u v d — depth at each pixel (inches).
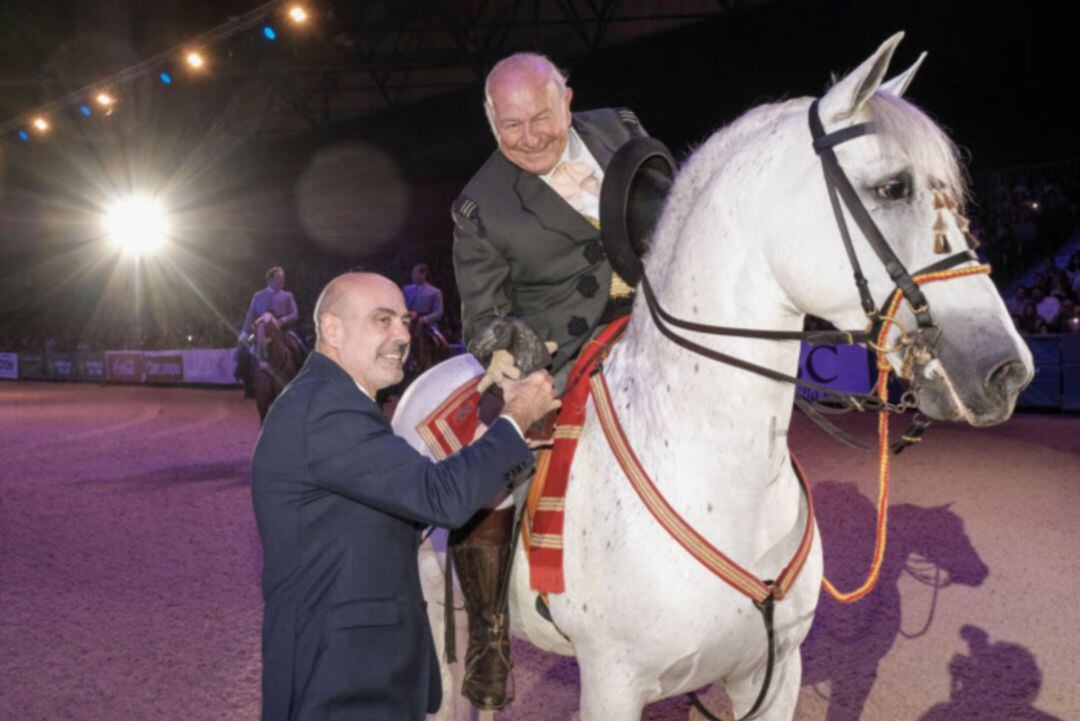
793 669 90.5
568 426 90.3
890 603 181.5
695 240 82.2
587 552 85.8
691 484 82.5
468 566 92.2
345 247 1055.0
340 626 76.2
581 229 97.3
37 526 285.3
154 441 485.7
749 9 743.7
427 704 86.0
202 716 145.5
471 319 98.8
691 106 781.9
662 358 85.3
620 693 85.6
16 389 997.2
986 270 69.7
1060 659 151.9
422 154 979.9
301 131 1095.6
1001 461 318.3
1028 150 623.2
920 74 657.6
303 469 77.7
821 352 438.6
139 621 191.2
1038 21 607.5
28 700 152.8
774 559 85.0
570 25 887.1
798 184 74.6
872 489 282.2
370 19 917.2
